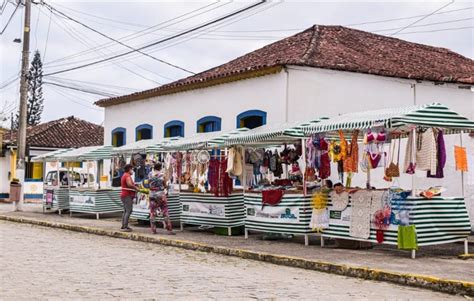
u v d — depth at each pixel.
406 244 10.55
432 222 10.80
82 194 21.25
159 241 14.30
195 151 16.27
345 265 9.83
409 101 16.22
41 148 35.88
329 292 8.07
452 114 10.97
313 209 12.34
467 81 15.57
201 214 15.52
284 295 7.77
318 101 16.86
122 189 16.55
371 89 16.34
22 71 24.47
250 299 7.47
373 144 11.20
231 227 14.84
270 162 14.82
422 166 10.88
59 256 11.48
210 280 8.93
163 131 22.95
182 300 7.38
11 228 18.03
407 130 11.41
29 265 10.16
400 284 8.90
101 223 18.75
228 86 19.62
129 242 14.65
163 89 22.33
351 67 16.31
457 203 11.17
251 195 13.88
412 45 22.77
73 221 19.50
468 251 11.79
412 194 10.56
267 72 17.75
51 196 23.09
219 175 14.84
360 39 21.38
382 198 11.04
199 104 21.02
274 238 13.91
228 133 15.95
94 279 8.84
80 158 20.89
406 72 16.55
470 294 8.04
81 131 40.34
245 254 11.76
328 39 20.30
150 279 8.93
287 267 10.62
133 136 24.92
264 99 18.05
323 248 12.21
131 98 24.64
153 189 15.46
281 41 22.17
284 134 12.55
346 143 11.93
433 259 10.62
